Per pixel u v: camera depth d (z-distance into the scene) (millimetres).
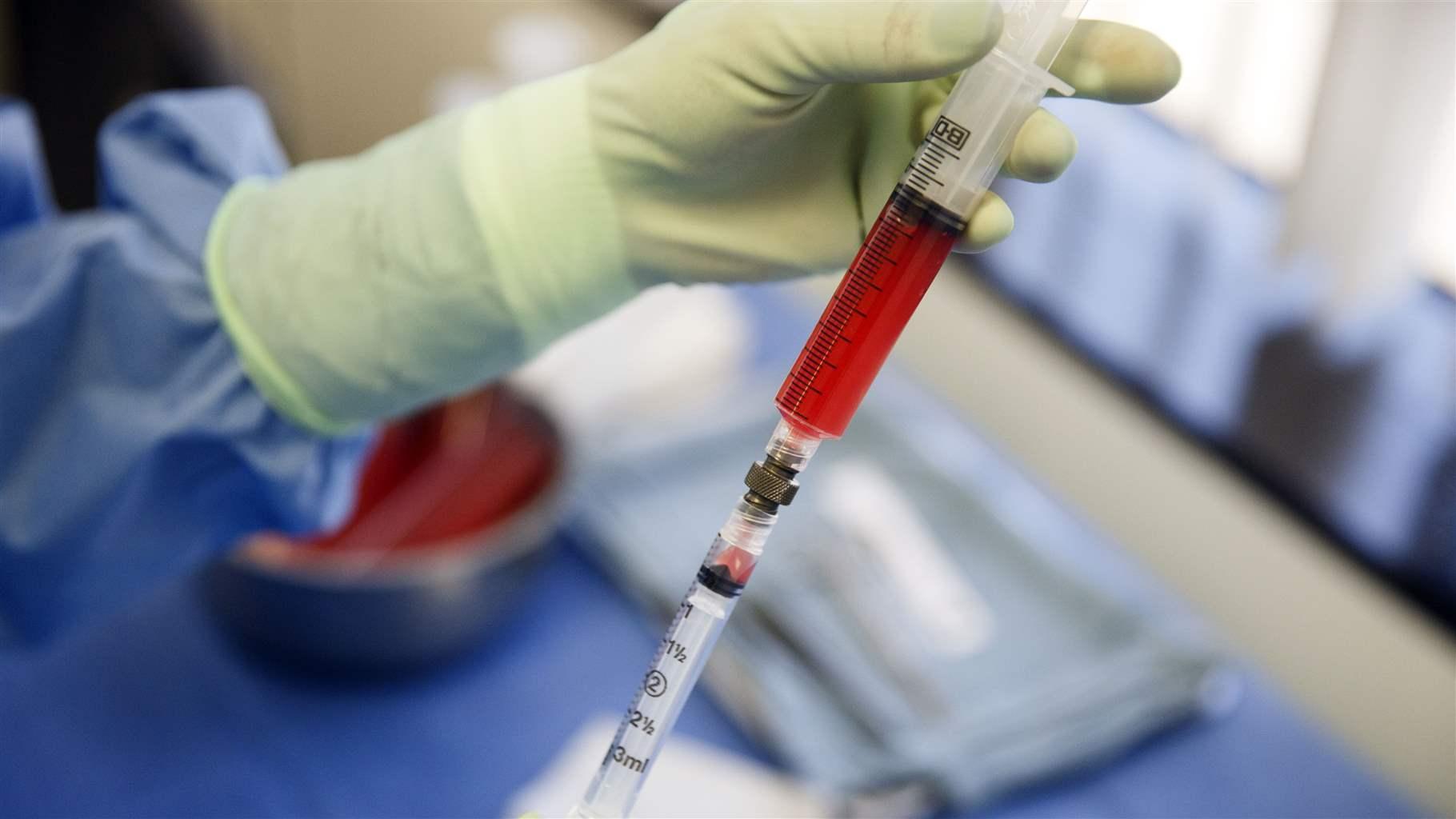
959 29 496
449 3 2125
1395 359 1110
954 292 1575
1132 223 1339
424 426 1006
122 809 858
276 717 938
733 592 573
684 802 866
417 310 695
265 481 768
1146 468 1392
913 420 1278
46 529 755
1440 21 949
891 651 990
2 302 756
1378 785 961
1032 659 1021
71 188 1354
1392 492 1146
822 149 633
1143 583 1136
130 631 995
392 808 880
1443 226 1047
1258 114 1157
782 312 1460
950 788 897
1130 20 1219
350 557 948
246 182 797
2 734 900
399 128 2303
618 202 660
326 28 2201
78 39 1295
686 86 601
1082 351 1428
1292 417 1216
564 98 662
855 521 1123
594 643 1022
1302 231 1112
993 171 519
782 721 921
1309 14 1080
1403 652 1176
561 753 927
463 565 901
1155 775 956
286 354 727
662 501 1132
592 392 1192
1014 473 1264
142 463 745
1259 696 1037
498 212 663
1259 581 1300
